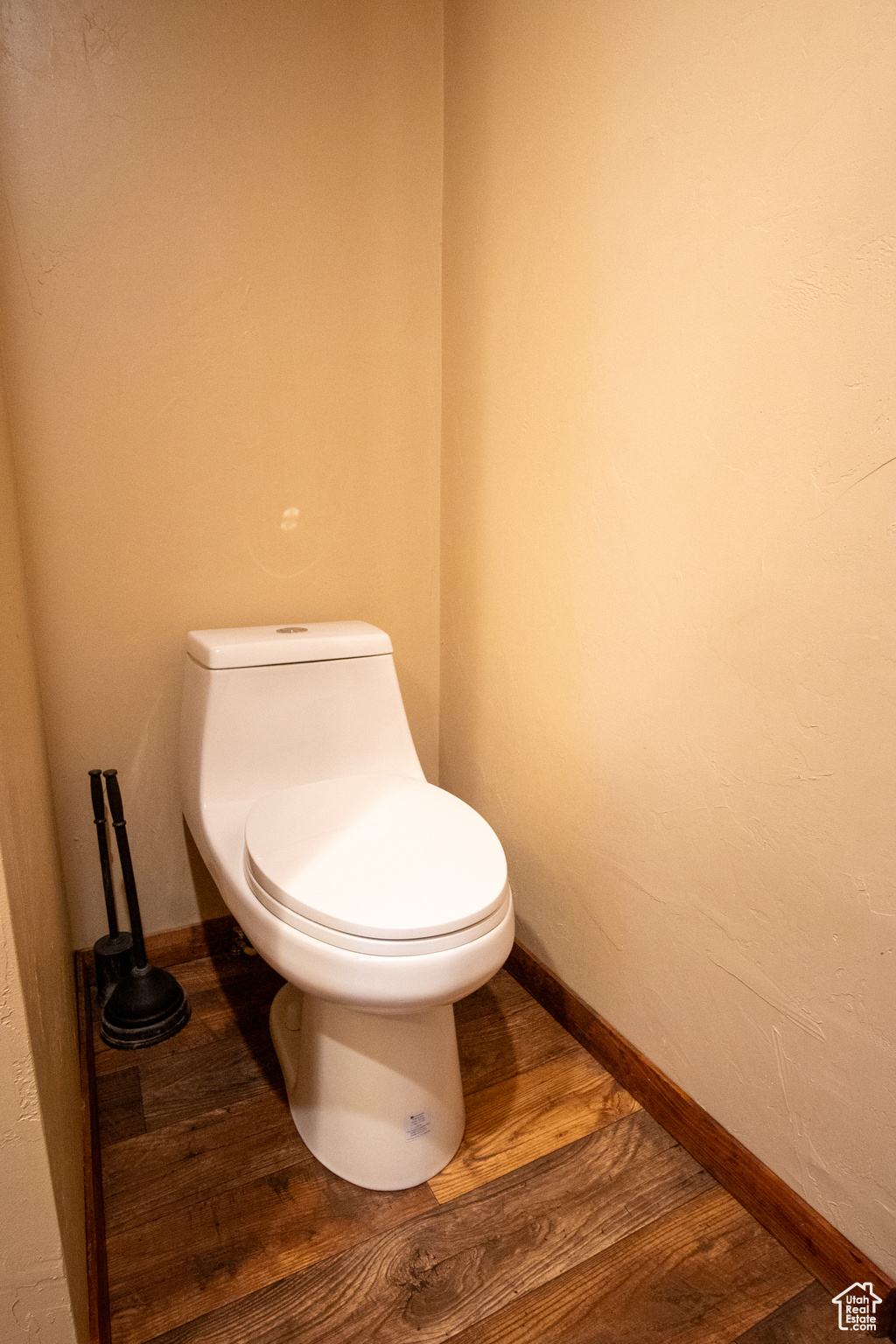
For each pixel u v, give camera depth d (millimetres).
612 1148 1092
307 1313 864
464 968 852
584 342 1127
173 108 1226
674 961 1084
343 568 1538
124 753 1395
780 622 867
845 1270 864
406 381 1521
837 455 783
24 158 1138
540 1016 1369
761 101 816
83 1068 1104
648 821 1100
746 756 930
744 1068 985
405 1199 1007
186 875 1493
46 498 1248
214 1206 992
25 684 1032
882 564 756
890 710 765
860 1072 833
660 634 1043
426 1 1385
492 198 1314
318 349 1424
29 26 1108
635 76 977
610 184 1042
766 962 935
